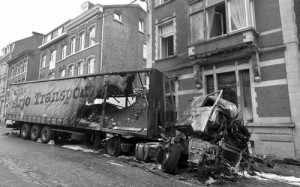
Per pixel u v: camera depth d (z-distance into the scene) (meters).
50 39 30.58
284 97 9.56
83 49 23.53
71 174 6.33
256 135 10.03
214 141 6.57
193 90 12.68
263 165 7.98
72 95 11.81
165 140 7.73
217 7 12.04
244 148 7.12
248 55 10.62
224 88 11.61
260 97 10.18
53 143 12.59
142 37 26.02
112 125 9.94
